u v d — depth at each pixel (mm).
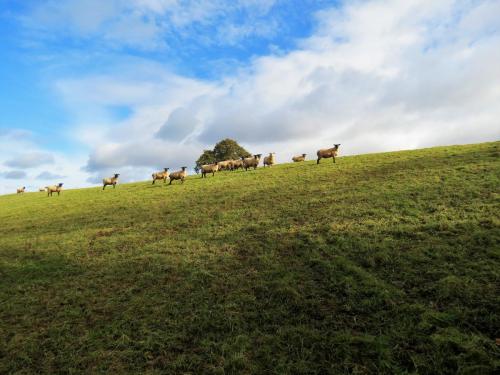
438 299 11117
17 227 29625
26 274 17438
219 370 9266
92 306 13539
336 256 14773
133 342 11000
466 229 15594
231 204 26594
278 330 10664
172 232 21766
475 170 24984
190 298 13219
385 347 9375
